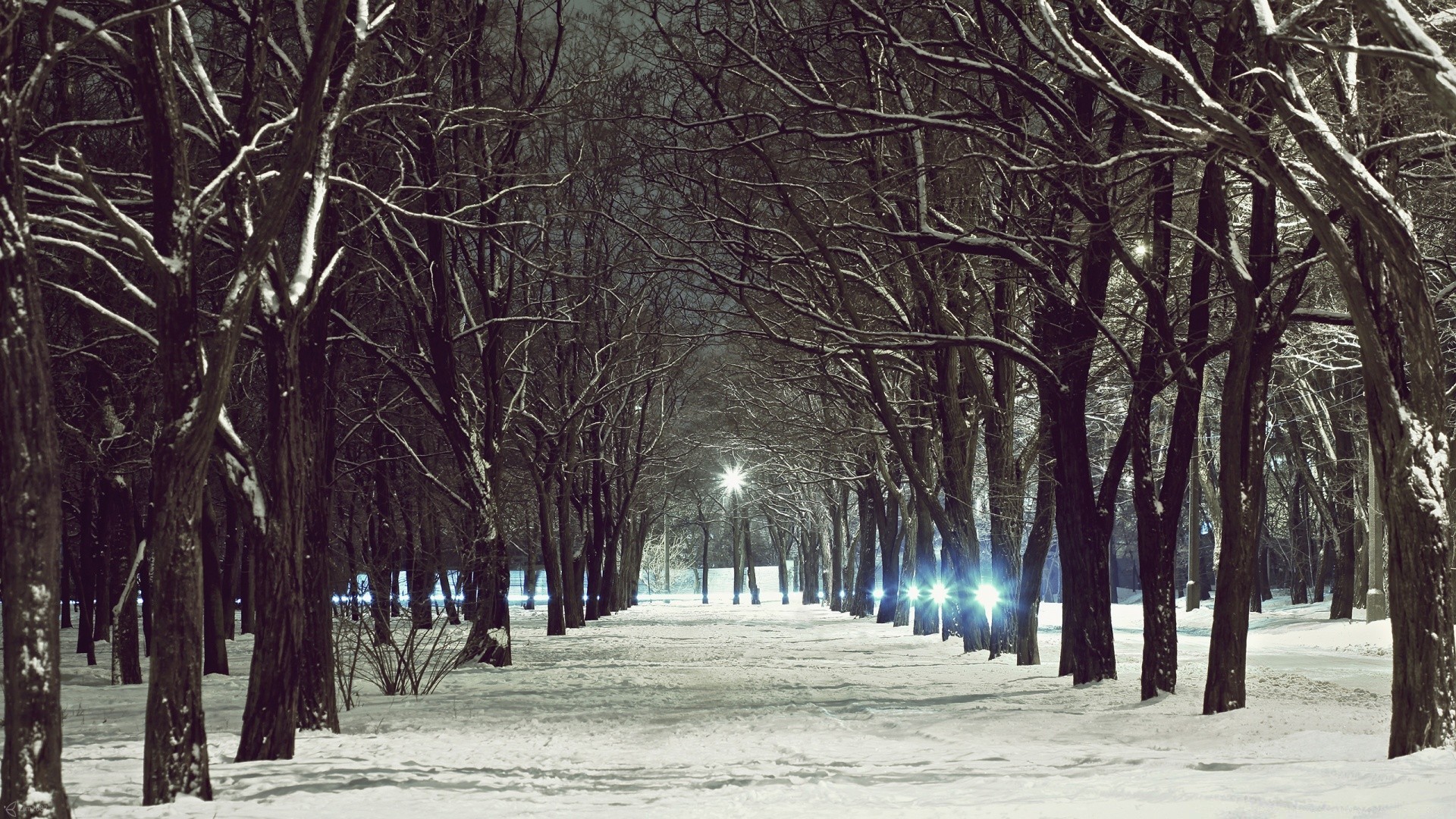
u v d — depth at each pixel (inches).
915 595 1715.1
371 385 1434.5
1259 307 640.4
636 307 1817.2
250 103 526.3
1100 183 685.3
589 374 1889.8
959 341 821.2
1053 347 846.5
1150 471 739.4
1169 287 809.5
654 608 3112.7
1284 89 436.8
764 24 893.8
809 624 2137.1
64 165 673.0
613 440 2456.9
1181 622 2084.2
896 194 829.8
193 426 414.9
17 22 339.3
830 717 682.8
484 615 1167.0
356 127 738.2
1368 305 438.6
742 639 1653.5
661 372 1953.7
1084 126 764.6
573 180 1355.8
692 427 2534.5
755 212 1003.9
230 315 414.6
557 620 1768.0
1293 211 894.4
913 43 756.0
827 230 829.2
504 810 376.5
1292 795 333.4
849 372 1389.0
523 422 1873.8
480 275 1214.3
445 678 1031.0
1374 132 474.9
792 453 2066.9
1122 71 736.3
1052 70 891.4
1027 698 765.9
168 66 430.9
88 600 1416.1
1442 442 427.8
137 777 475.5
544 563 1777.8
